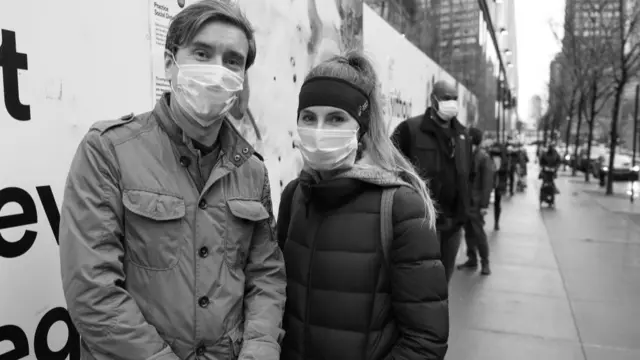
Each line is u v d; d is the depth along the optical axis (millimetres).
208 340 1528
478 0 17594
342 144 1833
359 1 6031
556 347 4508
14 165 1831
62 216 1437
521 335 4793
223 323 1562
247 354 1563
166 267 1493
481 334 4809
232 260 1621
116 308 1374
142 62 2479
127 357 1372
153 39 2549
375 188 1829
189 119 1596
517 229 11195
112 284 1384
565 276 7059
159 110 1609
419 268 1711
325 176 1932
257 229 1802
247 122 3467
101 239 1410
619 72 24672
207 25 1575
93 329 1365
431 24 10734
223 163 1632
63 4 2039
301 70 4430
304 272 1863
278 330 1699
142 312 1481
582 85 25625
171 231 1502
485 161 7141
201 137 1614
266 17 3740
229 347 1580
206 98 1547
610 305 5734
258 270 1788
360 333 1748
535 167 46562
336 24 5277
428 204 1842
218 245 1580
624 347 4523
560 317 5316
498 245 9328
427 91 9906
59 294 1990
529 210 14812
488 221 12414
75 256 1380
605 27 20281
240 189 1690
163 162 1549
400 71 7840
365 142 1972
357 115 1838
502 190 11180
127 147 1507
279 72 3986
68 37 2062
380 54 6848
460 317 5293
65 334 2010
